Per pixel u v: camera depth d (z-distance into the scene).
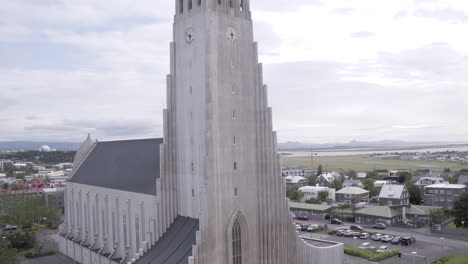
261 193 68.00
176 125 69.75
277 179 69.25
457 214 117.50
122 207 82.38
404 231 128.62
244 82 66.94
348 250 103.62
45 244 120.81
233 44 65.75
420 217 139.88
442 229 125.88
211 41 62.25
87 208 99.62
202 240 58.09
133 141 97.38
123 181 86.81
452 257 96.62
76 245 101.19
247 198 66.12
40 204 154.62
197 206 65.00
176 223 68.31
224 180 62.56
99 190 93.00
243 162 65.88
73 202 108.44
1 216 139.50
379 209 142.50
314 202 172.50
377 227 133.00
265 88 68.12
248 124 67.19
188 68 66.62
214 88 62.03
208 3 62.50
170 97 69.69
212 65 61.97
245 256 65.31
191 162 66.38
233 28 65.88
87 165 111.62
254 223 67.25
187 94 66.94
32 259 104.75
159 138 88.19
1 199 148.25
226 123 63.72
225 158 63.06
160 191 68.12
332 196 185.88
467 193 117.56
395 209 143.25
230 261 62.50
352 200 172.00
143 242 67.69
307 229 133.00
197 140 64.88
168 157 69.19
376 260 96.56
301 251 73.25
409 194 173.25
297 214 160.12
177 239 64.69
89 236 98.62
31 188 198.62
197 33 64.62
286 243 70.50
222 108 63.25
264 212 67.94
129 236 79.12
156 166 79.88
